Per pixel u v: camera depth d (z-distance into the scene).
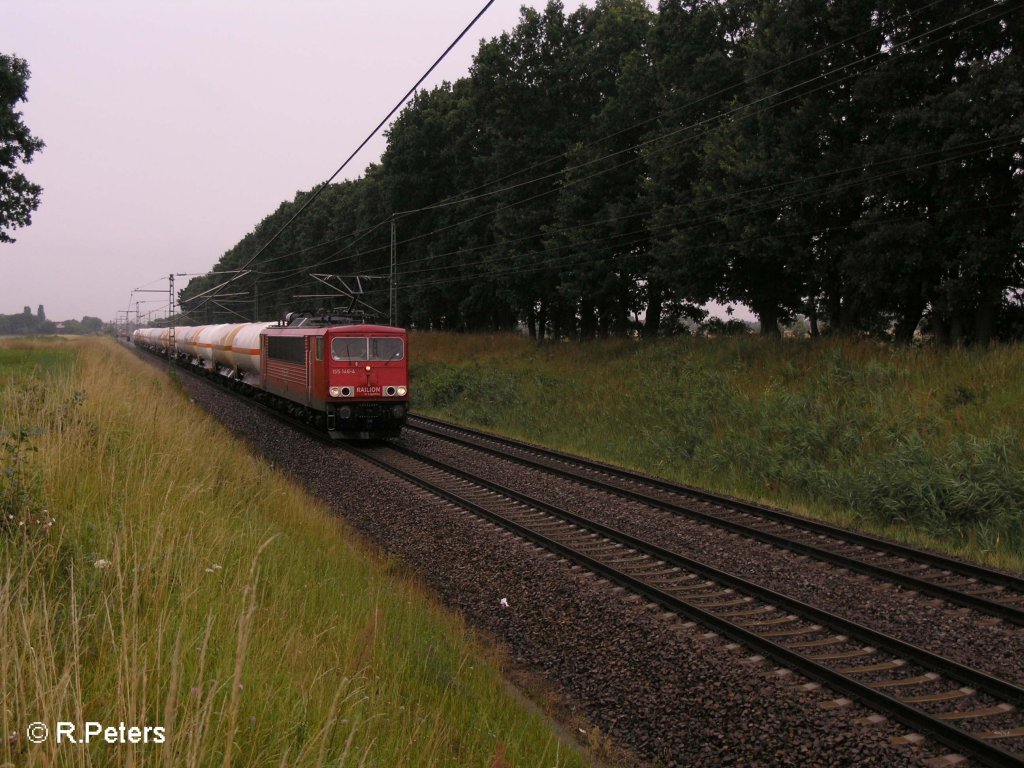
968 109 16.70
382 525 11.46
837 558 9.36
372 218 52.91
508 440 20.12
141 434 10.23
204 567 5.76
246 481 11.62
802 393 17.80
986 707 5.71
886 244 18.45
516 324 44.72
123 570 5.24
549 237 32.25
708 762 5.25
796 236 21.34
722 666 6.46
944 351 17.73
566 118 34.25
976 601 7.79
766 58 21.45
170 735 3.02
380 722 4.51
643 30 32.31
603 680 6.49
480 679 6.13
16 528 5.53
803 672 6.30
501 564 9.40
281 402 24.66
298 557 7.74
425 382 31.77
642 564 9.44
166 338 57.03
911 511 11.74
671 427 18.86
